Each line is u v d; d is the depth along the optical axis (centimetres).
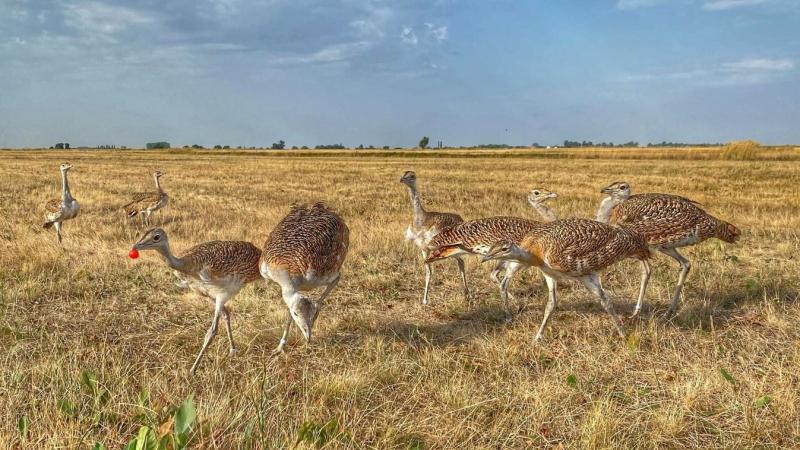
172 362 650
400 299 901
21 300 820
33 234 1327
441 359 655
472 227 818
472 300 889
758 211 1748
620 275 1003
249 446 460
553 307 720
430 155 7931
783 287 893
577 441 498
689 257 1120
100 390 540
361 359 665
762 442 495
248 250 698
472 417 538
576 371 633
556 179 3077
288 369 640
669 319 782
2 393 549
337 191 2467
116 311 802
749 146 5422
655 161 5144
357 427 512
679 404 550
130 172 3775
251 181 3020
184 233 1334
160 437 432
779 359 651
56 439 451
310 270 670
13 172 3584
